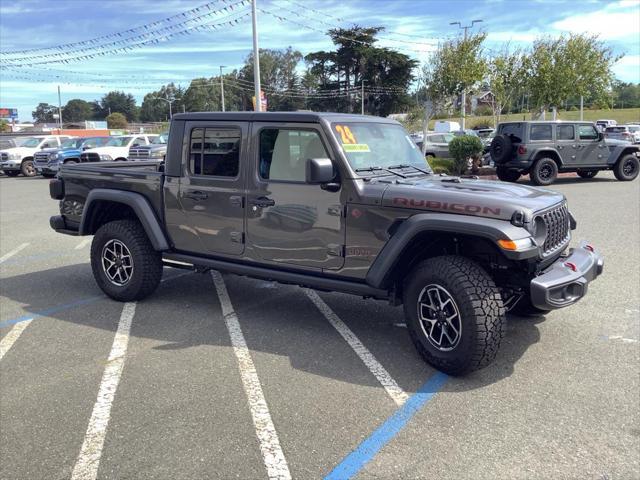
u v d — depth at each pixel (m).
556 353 4.39
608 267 6.90
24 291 6.38
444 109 25.84
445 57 23.97
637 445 3.12
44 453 3.14
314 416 3.49
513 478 2.86
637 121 62.06
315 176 4.12
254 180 4.83
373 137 4.82
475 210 3.87
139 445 3.19
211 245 5.22
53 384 3.98
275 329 5.03
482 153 19.08
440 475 2.89
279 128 4.71
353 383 3.94
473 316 3.77
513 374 4.04
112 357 4.43
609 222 10.00
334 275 4.55
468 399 3.68
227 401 3.69
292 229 4.68
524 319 5.16
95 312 5.57
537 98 24.89
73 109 151.62
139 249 5.60
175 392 3.82
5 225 11.12
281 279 4.81
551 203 4.19
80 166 6.30
